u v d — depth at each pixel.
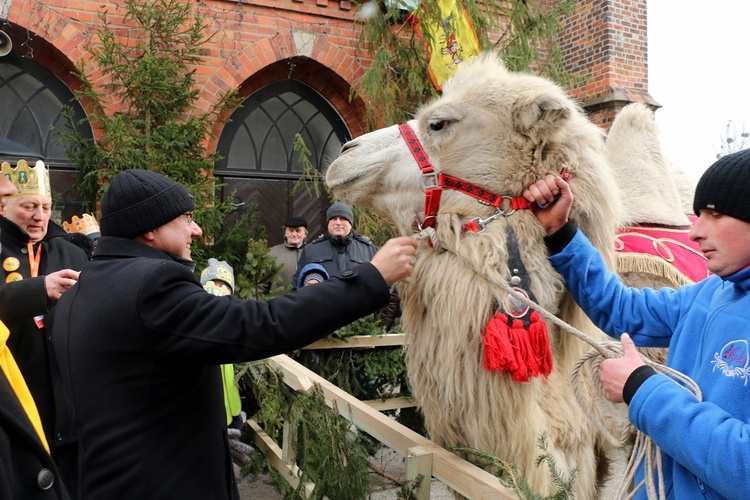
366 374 3.60
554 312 1.85
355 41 7.50
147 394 1.58
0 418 1.30
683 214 2.55
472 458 1.91
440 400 1.93
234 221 7.38
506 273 1.77
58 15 6.12
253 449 3.56
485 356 1.72
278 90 7.62
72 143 6.49
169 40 6.21
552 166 1.83
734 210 1.18
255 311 1.51
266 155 7.63
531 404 1.75
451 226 1.88
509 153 1.86
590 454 1.98
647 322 1.56
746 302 1.21
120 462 1.55
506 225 1.83
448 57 6.65
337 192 2.22
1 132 6.34
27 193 2.74
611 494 2.74
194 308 1.53
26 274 2.72
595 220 1.88
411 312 1.99
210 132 6.39
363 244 4.98
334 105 7.88
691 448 1.11
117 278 1.61
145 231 1.73
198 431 1.66
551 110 1.79
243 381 3.27
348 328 3.51
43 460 1.38
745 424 1.08
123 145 5.65
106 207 1.74
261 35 7.01
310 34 7.24
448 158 1.93
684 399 1.17
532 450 1.75
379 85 6.77
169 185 1.77
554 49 7.12
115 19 6.36
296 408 2.68
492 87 1.89
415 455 1.78
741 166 1.18
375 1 6.95
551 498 1.53
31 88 6.47
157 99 6.07
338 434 2.38
